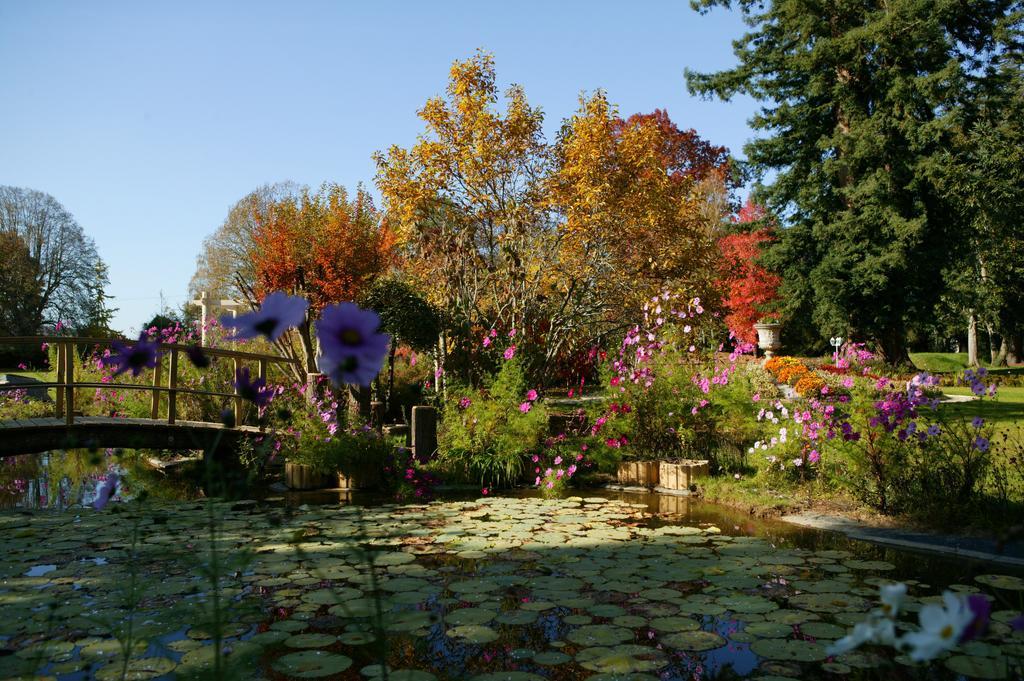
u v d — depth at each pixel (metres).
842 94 23.25
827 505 6.20
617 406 8.45
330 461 7.70
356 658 3.04
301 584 4.07
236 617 3.52
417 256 11.94
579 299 11.29
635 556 4.71
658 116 34.38
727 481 7.38
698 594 3.84
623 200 10.77
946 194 21.70
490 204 11.27
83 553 4.82
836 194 23.83
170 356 8.18
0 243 33.25
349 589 3.97
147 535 5.39
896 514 5.66
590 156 10.54
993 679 2.72
